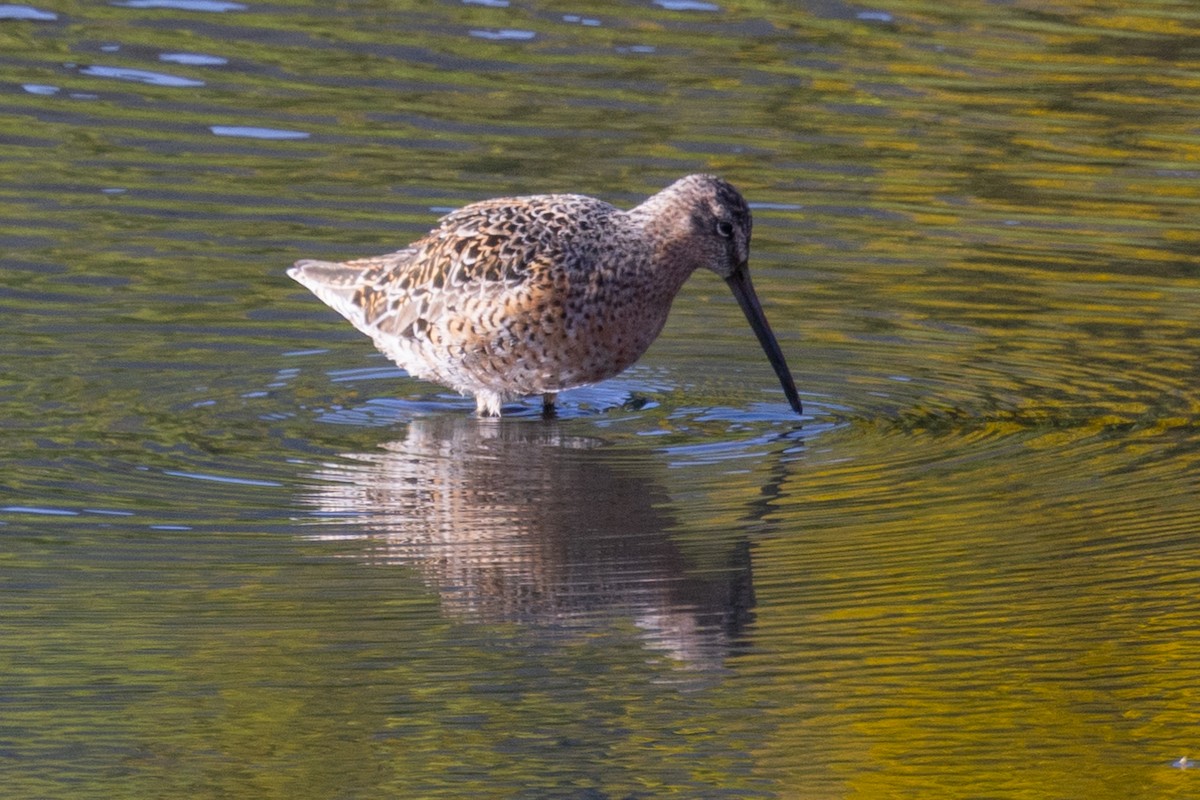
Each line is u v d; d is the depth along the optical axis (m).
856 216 18.53
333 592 11.23
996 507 12.62
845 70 22.12
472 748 9.55
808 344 16.00
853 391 15.08
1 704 9.87
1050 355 15.74
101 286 16.66
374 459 13.48
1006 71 22.19
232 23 22.97
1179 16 23.92
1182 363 15.59
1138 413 14.55
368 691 10.12
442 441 13.91
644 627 10.87
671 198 14.52
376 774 9.31
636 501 12.70
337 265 15.34
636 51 22.50
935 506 12.64
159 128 19.98
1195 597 11.22
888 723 9.85
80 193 18.45
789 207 18.67
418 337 14.61
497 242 14.25
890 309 16.69
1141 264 17.61
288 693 10.05
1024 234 18.25
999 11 24.08
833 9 24.06
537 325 14.24
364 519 12.32
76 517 12.23
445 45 22.56
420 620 10.88
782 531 12.18
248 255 17.38
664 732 9.77
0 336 15.55
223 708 9.88
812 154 19.86
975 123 20.81
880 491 12.93
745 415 14.60
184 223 17.94
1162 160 19.98
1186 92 21.73
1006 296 16.97
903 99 21.31
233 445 13.66
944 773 9.38
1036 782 9.30
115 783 9.20
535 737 9.68
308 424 14.21
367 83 21.34
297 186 18.78
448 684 10.17
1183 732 9.75
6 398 14.38
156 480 12.92
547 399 14.78
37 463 13.13
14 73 21.09
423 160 19.39
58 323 15.90
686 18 23.64
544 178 18.92
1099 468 13.37
